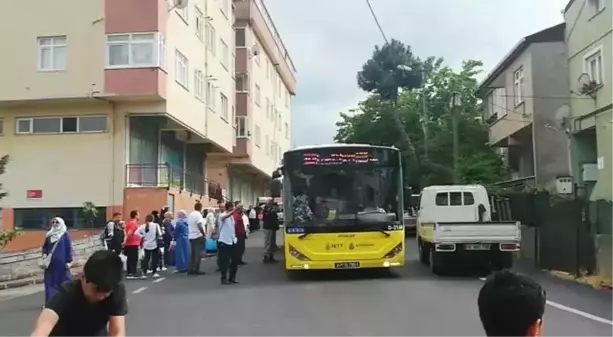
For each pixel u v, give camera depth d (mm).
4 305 14609
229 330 10859
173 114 30609
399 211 17375
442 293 14672
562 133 30453
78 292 4574
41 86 28750
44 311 4535
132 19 28500
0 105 29578
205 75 36750
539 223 20438
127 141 29578
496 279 2807
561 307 12594
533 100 30922
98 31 28656
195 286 17141
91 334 4645
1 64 29000
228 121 42812
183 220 21078
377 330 10516
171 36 30500
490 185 33969
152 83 28312
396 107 50000
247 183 61062
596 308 12477
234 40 45844
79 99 28797
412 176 40625
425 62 54469
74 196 29250
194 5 34750
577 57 27547
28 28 28984
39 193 29359
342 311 12469
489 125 38969
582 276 17219
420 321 11242
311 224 17172
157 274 20328
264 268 21312
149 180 31422
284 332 10547
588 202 17547
